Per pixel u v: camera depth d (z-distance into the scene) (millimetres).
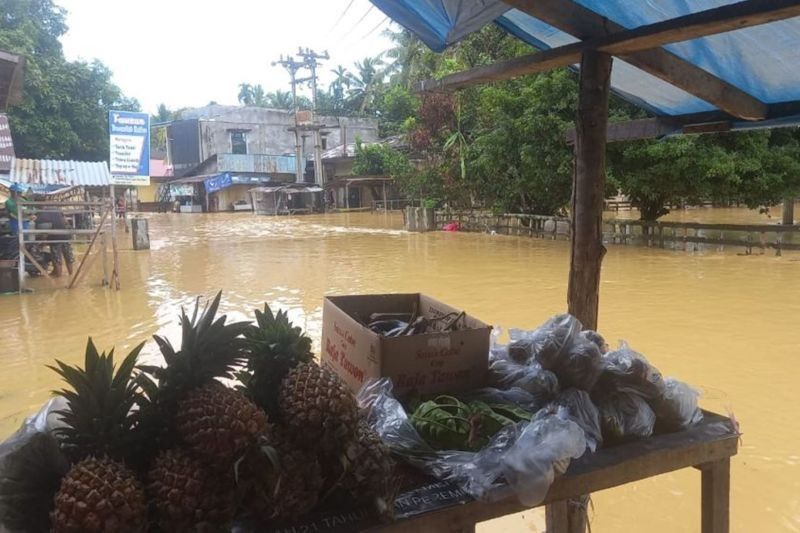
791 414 4820
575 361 2250
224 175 38875
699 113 4766
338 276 12180
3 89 10875
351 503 1769
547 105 14602
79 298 10477
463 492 1895
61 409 1746
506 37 18656
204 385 1548
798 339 6863
